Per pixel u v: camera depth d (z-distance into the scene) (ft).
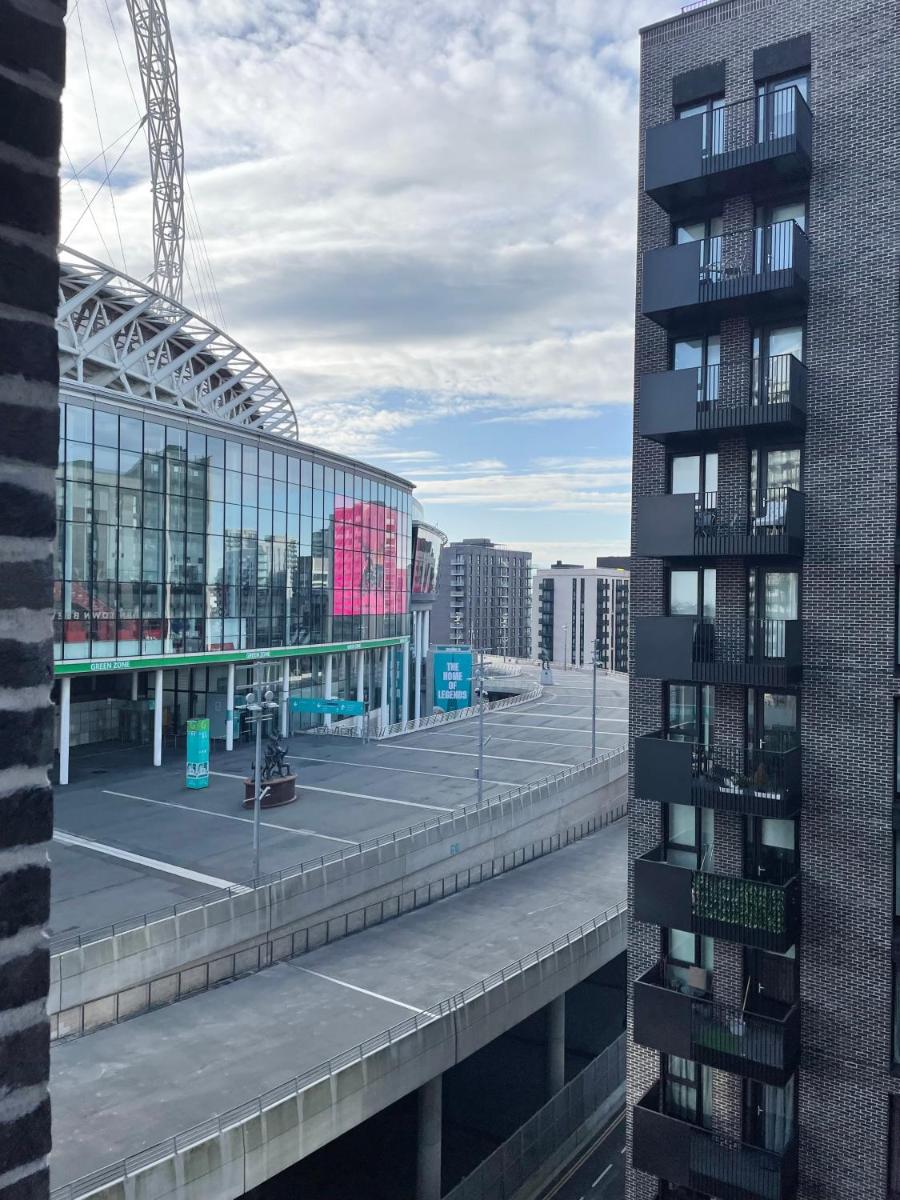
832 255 56.03
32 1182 7.54
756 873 58.70
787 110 57.36
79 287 165.68
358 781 160.25
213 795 147.02
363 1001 89.45
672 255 58.65
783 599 58.90
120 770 165.58
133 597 161.79
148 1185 60.08
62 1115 68.13
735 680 56.03
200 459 176.45
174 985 89.56
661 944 61.93
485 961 100.68
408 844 118.83
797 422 55.83
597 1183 91.09
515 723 234.17
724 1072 59.21
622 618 551.59
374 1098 76.43
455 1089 110.11
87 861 110.93
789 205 58.95
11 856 7.33
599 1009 130.31
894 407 53.78
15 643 7.34
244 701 198.39
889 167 53.93
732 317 60.18
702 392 60.49
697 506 61.57
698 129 57.41
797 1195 56.24
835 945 55.31
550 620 548.72
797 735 57.11
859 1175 54.34
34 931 7.53
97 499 153.99
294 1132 69.46
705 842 60.80
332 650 222.07
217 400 233.55
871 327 54.54
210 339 189.06
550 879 134.00
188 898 97.76
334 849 117.39
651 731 62.69
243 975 95.76
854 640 54.90
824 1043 55.62
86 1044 79.30
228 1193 64.59
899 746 53.78
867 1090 54.24
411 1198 88.69
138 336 190.19
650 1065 62.23
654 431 59.11
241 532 188.03
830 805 55.57
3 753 7.25
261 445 193.36
